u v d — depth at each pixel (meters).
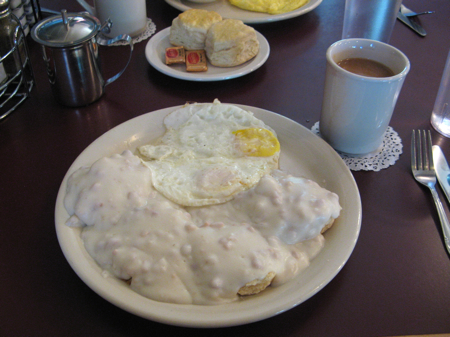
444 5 0.81
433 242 0.42
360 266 0.40
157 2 0.82
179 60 0.64
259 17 0.73
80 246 0.38
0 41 0.55
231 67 0.65
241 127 0.51
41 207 0.45
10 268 0.39
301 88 0.62
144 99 0.60
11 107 0.57
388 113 0.47
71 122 0.56
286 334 0.35
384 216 0.44
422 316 0.36
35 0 0.70
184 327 0.35
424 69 0.65
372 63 0.49
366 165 0.49
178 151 0.48
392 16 0.65
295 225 0.39
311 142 0.49
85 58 0.54
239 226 0.39
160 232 0.38
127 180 0.42
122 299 0.34
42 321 0.36
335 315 0.36
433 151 0.50
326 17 0.79
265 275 0.35
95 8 0.68
